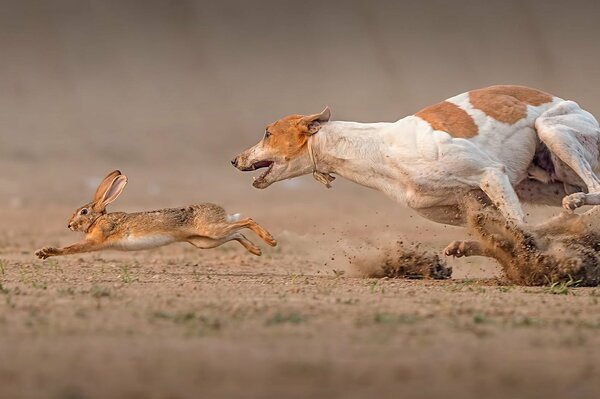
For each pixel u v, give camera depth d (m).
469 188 38.09
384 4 158.88
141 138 117.94
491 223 37.81
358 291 34.66
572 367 23.59
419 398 21.25
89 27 147.12
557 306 31.38
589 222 38.59
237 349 24.73
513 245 37.69
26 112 123.31
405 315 29.14
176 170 107.12
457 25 154.88
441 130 38.19
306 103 133.50
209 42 148.38
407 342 25.67
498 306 31.16
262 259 49.50
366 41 151.00
